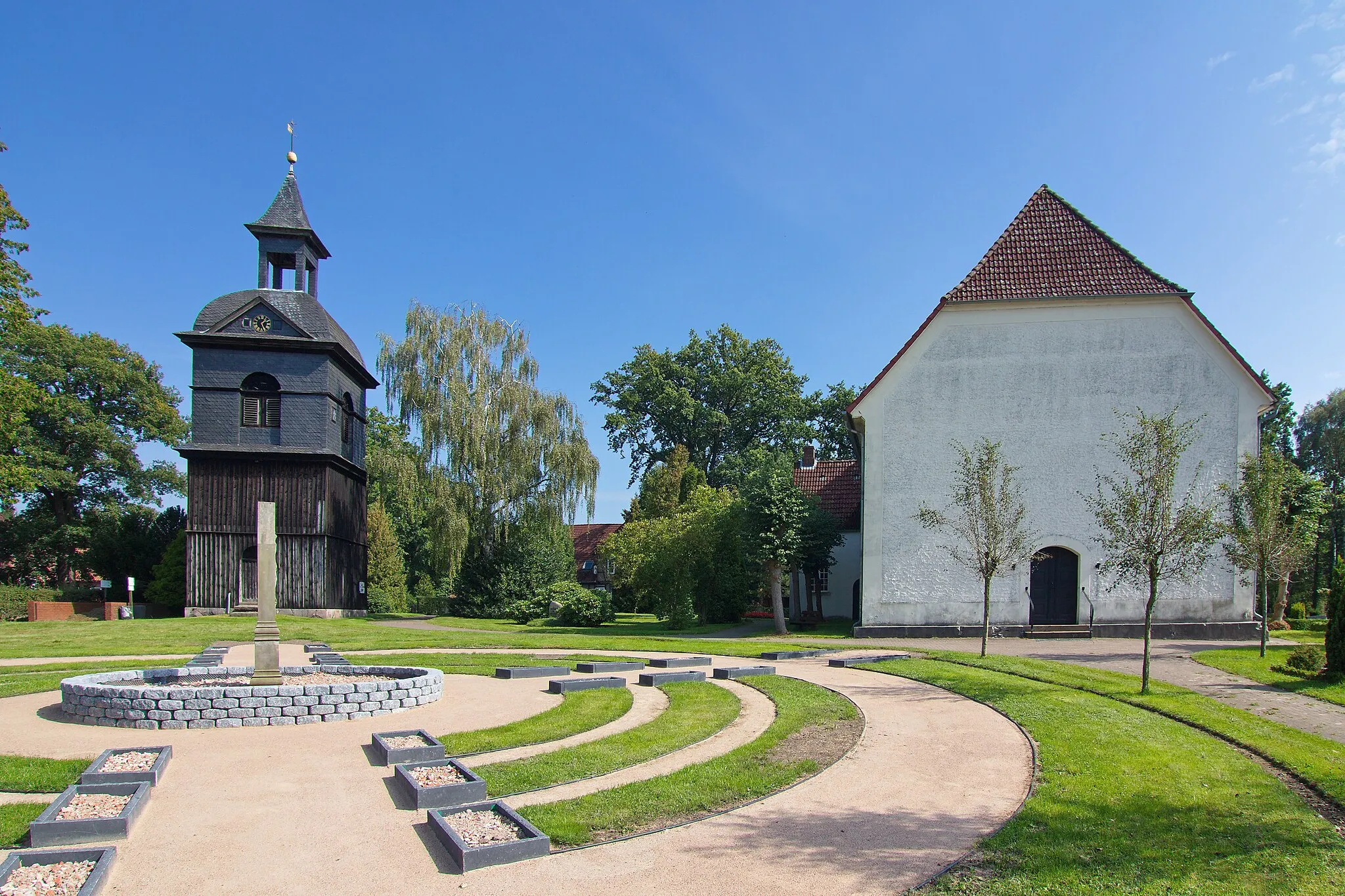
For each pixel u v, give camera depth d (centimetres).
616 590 4812
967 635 2512
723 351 5881
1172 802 757
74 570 4706
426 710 1223
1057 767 873
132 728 1090
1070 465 2541
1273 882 575
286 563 3450
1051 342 2581
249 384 3528
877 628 2550
